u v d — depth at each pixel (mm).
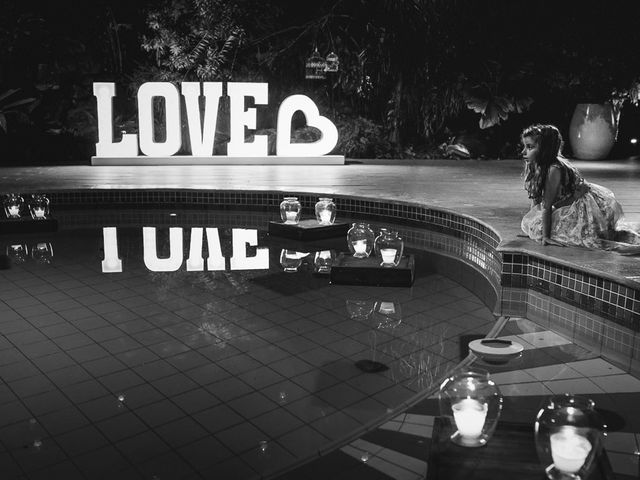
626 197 7496
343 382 3418
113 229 7496
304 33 13359
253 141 12664
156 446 2789
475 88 12984
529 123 14086
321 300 4812
